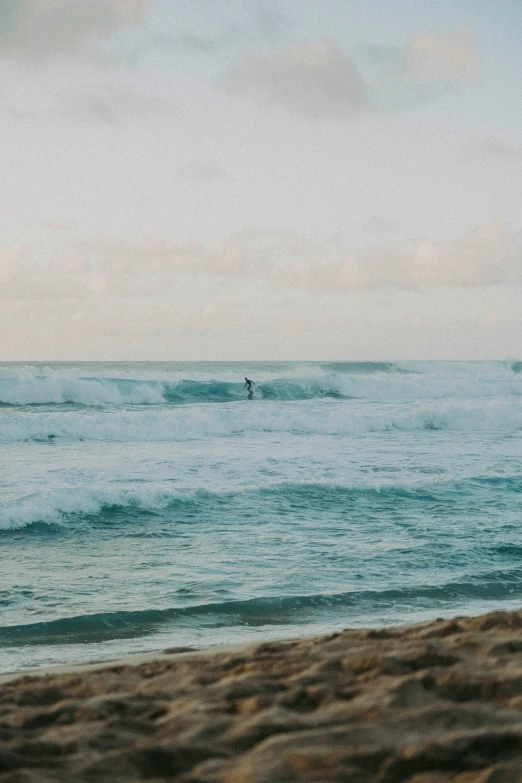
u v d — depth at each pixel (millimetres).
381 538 11352
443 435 25109
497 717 2879
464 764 2424
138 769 2482
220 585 8953
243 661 4320
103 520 12312
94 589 8766
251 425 25688
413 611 8172
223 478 16047
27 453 19859
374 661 3896
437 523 12359
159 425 24344
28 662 6473
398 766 2422
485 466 18250
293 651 4516
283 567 9766
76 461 18312
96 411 31562
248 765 2457
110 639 7191
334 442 22875
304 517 12695
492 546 10922
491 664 3734
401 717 2900
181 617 7832
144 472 16594
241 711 3162
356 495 14281
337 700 3227
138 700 3467
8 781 2332
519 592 9008
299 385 39906
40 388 34625
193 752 2617
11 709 3436
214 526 12023
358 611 8148
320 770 2408
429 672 3510
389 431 26328
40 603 8219
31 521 12016
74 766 2523
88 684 3988
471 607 8352
